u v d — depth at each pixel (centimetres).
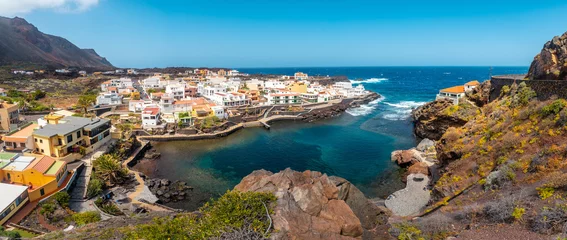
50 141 5003
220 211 1975
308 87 16550
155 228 1969
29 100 9488
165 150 7250
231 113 10181
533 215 1959
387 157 6538
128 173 5300
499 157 3231
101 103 9969
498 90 5697
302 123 10406
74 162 5109
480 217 2288
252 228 1819
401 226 2598
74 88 13900
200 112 9269
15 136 5112
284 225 1906
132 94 11550
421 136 8025
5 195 3394
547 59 4234
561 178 2177
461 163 3819
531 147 3009
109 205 4094
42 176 3938
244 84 16875
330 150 7144
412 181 4753
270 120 10375
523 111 3616
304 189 2383
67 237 2384
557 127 2950
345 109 12688
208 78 19325
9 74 15900
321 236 1970
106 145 6125
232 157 6750
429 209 3238
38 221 3334
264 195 2161
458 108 7094
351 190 3092
